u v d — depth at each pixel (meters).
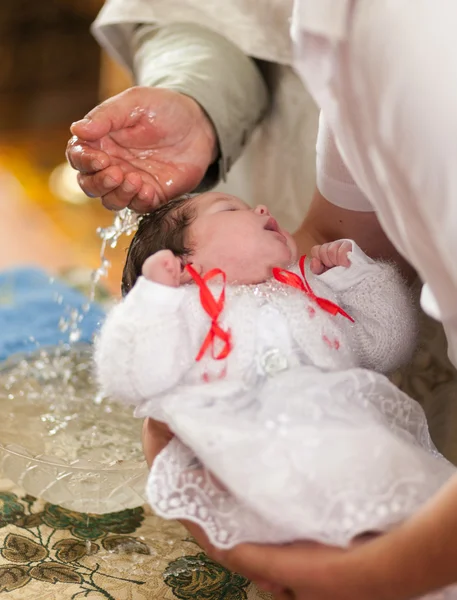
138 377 0.84
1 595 0.93
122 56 1.47
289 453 0.77
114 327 0.86
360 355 0.97
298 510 0.74
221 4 1.31
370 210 1.05
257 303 0.91
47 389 1.35
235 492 0.76
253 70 1.31
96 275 1.23
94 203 2.77
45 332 1.67
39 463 1.04
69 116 3.60
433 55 0.64
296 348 0.89
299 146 1.34
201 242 0.96
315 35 0.69
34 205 2.73
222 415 0.81
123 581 0.98
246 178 1.47
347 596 0.68
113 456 1.16
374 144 0.70
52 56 3.62
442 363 1.22
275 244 0.96
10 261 2.30
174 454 0.84
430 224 0.67
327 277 0.99
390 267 1.01
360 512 0.73
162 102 1.07
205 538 0.80
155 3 1.35
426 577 0.65
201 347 0.87
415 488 0.75
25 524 1.09
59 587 0.96
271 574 0.73
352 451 0.77
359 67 0.68
